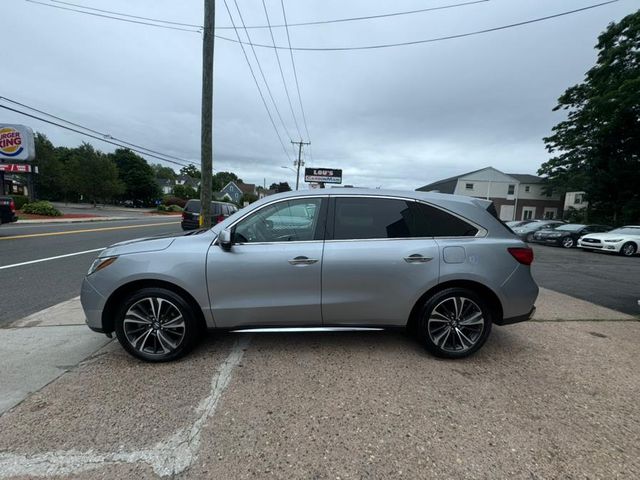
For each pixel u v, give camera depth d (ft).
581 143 89.86
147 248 10.52
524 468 6.58
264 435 7.40
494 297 10.90
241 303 10.43
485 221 11.14
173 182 296.92
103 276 10.24
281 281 10.41
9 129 60.34
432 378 9.77
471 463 6.69
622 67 70.33
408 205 11.06
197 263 10.25
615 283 24.73
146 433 7.40
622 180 78.13
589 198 86.43
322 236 10.73
